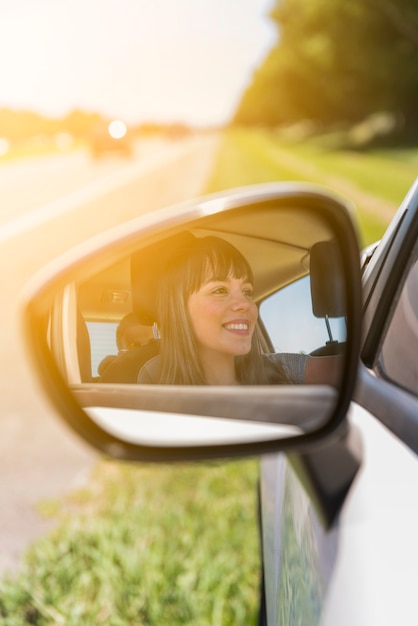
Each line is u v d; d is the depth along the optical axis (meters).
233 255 1.83
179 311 1.88
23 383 8.10
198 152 65.50
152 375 1.92
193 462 1.37
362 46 59.09
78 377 1.89
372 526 1.30
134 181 37.38
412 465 1.31
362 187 24.59
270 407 1.45
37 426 6.77
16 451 6.14
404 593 1.15
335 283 1.57
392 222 1.97
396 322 1.72
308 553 1.62
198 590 3.73
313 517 1.61
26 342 1.45
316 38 61.56
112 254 1.54
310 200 1.54
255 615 3.63
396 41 58.06
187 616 3.61
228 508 4.61
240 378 1.86
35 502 5.09
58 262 1.50
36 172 48.75
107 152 55.16
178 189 31.16
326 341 1.64
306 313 1.80
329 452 1.47
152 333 1.98
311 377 1.76
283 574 2.03
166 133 100.06
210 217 1.65
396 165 34.69
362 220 17.55
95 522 4.56
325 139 71.50
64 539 4.31
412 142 54.41
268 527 2.52
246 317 1.87
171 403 1.52
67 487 5.31
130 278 1.94
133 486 5.15
